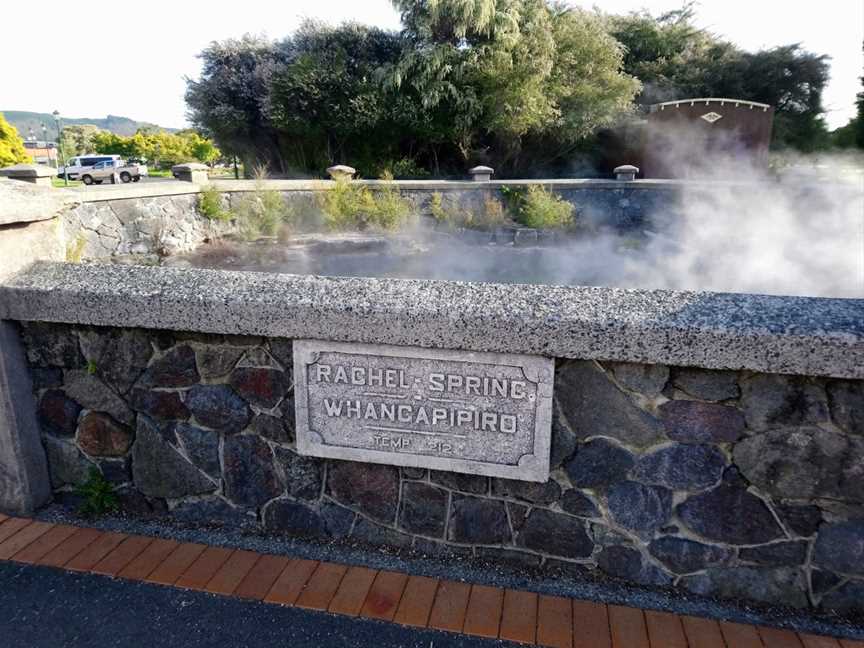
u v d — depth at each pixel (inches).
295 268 384.8
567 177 776.9
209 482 89.0
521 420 74.1
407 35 716.0
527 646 67.4
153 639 69.1
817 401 66.2
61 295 82.1
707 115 677.3
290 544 86.0
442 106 685.3
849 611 70.9
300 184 502.6
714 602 73.9
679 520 73.7
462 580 78.4
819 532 69.8
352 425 79.9
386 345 75.1
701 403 69.4
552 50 674.2
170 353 84.4
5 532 88.4
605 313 68.5
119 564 81.7
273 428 84.2
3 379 86.4
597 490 75.5
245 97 740.0
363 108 666.8
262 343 80.7
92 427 91.0
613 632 69.0
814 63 864.3
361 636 69.1
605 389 71.7
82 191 354.3
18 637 69.2
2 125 1243.8
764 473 69.6
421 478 81.4
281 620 71.7
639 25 910.4
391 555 83.4
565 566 79.4
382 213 500.1
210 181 482.9
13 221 83.7
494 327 70.1
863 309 66.1
